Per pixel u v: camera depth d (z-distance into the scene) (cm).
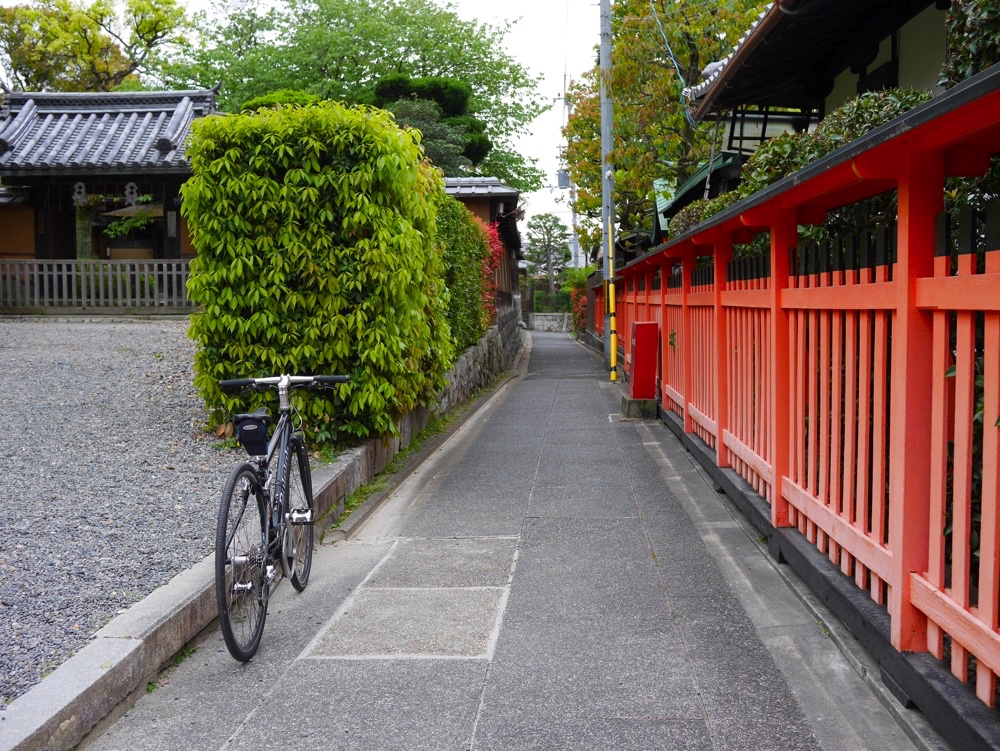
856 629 367
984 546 268
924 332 314
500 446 945
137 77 3669
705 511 636
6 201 1828
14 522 511
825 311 429
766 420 554
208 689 355
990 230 263
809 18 905
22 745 268
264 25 3772
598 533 581
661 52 1798
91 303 1655
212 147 696
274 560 423
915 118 251
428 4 3884
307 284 702
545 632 409
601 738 307
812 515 445
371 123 707
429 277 873
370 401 711
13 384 942
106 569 438
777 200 438
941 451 300
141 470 650
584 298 3888
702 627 409
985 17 417
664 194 2317
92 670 321
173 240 1786
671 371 1054
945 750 281
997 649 257
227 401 727
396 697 344
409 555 544
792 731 309
